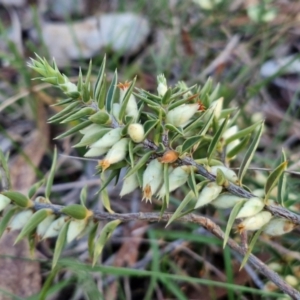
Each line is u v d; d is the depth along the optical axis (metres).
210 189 0.10
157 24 0.22
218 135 0.10
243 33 0.22
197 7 0.23
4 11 0.24
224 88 0.18
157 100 0.10
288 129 0.19
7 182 0.11
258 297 0.15
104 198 0.11
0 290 0.14
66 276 0.16
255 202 0.10
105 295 0.15
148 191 0.10
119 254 0.16
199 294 0.15
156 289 0.16
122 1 0.23
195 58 0.22
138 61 0.22
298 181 0.15
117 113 0.10
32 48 0.21
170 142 0.10
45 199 0.11
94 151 0.10
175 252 0.16
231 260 0.16
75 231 0.11
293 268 0.13
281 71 0.19
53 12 0.24
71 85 0.10
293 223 0.10
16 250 0.16
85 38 0.22
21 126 0.20
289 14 0.22
